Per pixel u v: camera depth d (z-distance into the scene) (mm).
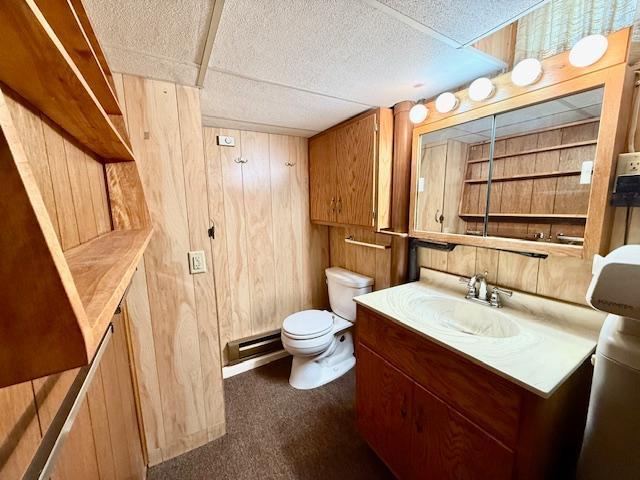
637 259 636
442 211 1460
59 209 612
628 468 738
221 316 2182
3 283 224
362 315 1412
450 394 991
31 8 265
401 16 849
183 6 777
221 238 2121
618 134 861
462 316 1391
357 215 1848
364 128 1721
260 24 870
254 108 1638
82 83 451
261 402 1855
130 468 1084
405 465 1207
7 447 363
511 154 1170
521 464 800
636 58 850
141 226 1064
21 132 483
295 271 2521
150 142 1272
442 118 1374
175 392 1454
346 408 1795
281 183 2346
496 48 1134
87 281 392
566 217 1009
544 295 1207
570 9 1042
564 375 799
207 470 1391
